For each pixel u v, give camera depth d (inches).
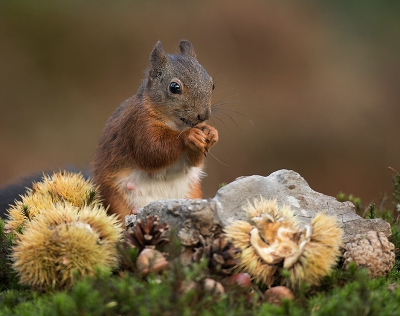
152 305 193.8
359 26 1117.1
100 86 1014.4
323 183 944.3
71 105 988.6
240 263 226.8
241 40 1055.6
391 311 204.1
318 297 221.3
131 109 408.2
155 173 410.3
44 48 1029.8
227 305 206.8
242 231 230.7
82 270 226.7
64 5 1086.4
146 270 220.7
